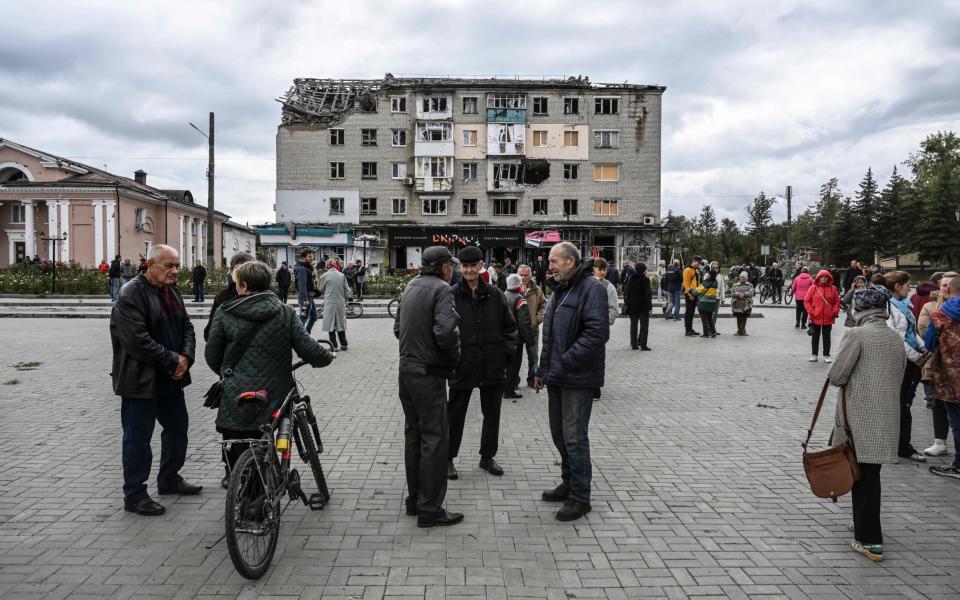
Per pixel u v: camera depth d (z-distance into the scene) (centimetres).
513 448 620
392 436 652
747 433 677
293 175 4900
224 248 6397
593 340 438
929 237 5550
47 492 486
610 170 4991
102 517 438
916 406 838
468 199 4962
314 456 456
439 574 357
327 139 4903
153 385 440
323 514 446
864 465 390
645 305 1321
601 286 455
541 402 833
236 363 409
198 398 846
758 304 2778
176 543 396
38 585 341
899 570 369
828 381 409
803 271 1805
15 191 4509
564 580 352
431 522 423
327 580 349
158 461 567
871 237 5878
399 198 4944
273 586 343
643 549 394
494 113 4894
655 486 511
